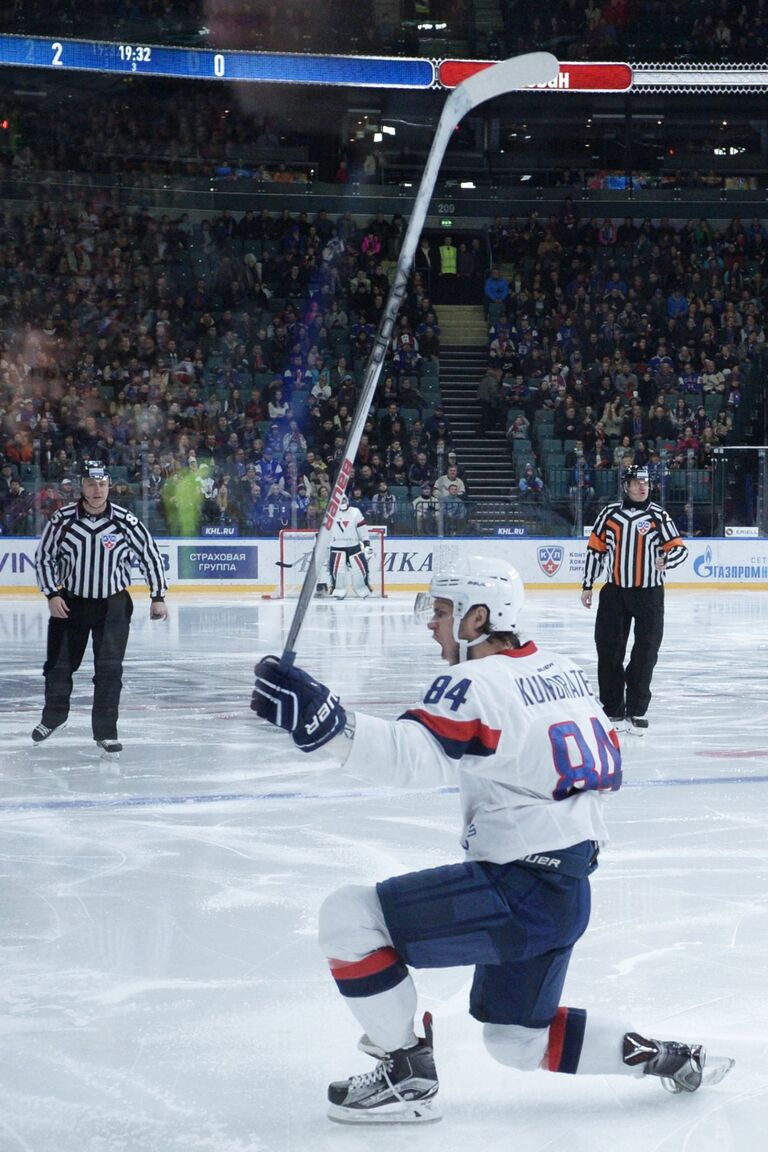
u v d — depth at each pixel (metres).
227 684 10.31
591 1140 2.66
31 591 20.47
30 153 27.36
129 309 25.77
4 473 20.56
